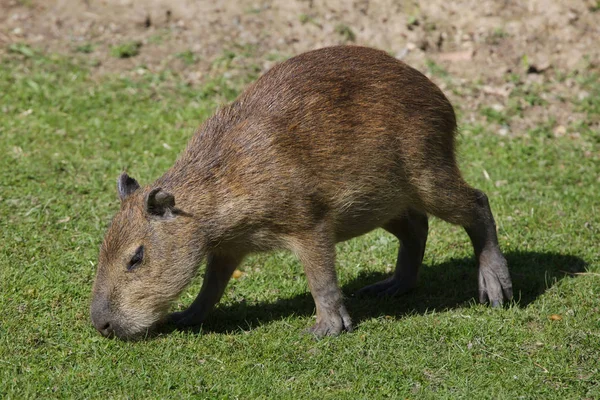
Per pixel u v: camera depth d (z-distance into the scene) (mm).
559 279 16469
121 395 12422
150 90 24344
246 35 26812
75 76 24531
